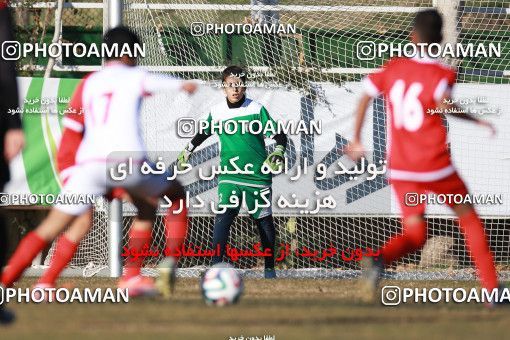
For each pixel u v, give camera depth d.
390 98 25.95
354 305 25.45
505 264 40.16
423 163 25.45
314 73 40.16
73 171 25.77
